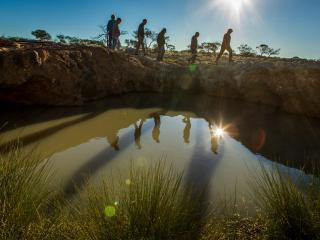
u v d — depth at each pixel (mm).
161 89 12109
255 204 3629
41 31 23938
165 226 2289
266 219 3078
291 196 2793
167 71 12375
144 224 2270
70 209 3141
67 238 2367
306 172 4801
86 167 4500
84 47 9938
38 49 7840
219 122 7891
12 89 7484
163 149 5531
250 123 7898
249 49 33688
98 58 10016
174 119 7930
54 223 2494
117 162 4766
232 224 3109
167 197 2400
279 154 5648
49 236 2312
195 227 2551
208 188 4051
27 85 7594
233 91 11484
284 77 9602
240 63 11852
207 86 12211
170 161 4957
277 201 2832
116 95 10656
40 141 5504
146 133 6500
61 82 8125
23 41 10102
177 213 2404
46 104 8125
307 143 6367
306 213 2701
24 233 2188
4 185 2305
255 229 3033
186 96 11633
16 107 7730
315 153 5766
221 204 3605
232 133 6902
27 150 4988
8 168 2424
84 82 9031
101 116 7641
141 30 12344
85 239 2354
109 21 11641
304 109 8867
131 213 2307
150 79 11875
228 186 4141
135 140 5961
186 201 2625
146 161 4879
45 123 6633
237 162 5109
